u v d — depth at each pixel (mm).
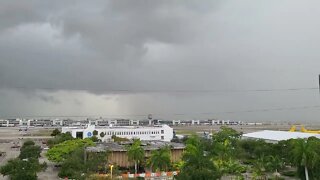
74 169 92688
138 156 99812
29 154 124625
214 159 96250
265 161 101625
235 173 96688
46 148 175375
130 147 105312
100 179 74188
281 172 103438
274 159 101000
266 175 98812
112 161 104875
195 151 79375
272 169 98688
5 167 83000
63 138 172750
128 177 86500
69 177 91438
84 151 101062
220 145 111125
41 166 98562
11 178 78000
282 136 173875
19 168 81250
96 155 97750
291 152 80438
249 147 141875
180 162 96188
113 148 110500
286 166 115250
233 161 104312
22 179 76125
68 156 104375
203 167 73062
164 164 94938
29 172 79438
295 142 80062
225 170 91062
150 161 98375
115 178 77062
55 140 171875
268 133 190875
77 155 100438
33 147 132625
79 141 126938
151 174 92875
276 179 92688
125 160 106875
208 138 181625
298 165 77562
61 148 114688
